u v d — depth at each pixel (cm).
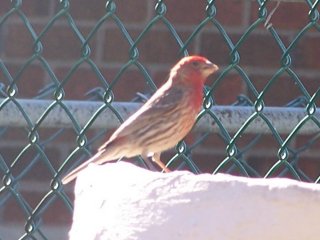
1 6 1092
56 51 1090
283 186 544
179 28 1083
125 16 1084
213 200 545
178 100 784
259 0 789
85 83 1087
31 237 796
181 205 549
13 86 778
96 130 988
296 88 1085
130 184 563
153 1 1084
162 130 782
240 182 546
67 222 1095
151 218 554
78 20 1088
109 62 1086
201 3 1081
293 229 543
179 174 557
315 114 794
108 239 565
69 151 1095
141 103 823
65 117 800
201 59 804
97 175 588
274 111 813
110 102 775
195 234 546
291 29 1083
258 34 1084
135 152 785
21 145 1099
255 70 1085
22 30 1091
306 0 800
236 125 811
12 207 1099
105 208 570
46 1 1092
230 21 1081
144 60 1081
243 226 543
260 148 1088
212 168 1084
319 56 1091
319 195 544
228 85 1082
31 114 796
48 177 1102
